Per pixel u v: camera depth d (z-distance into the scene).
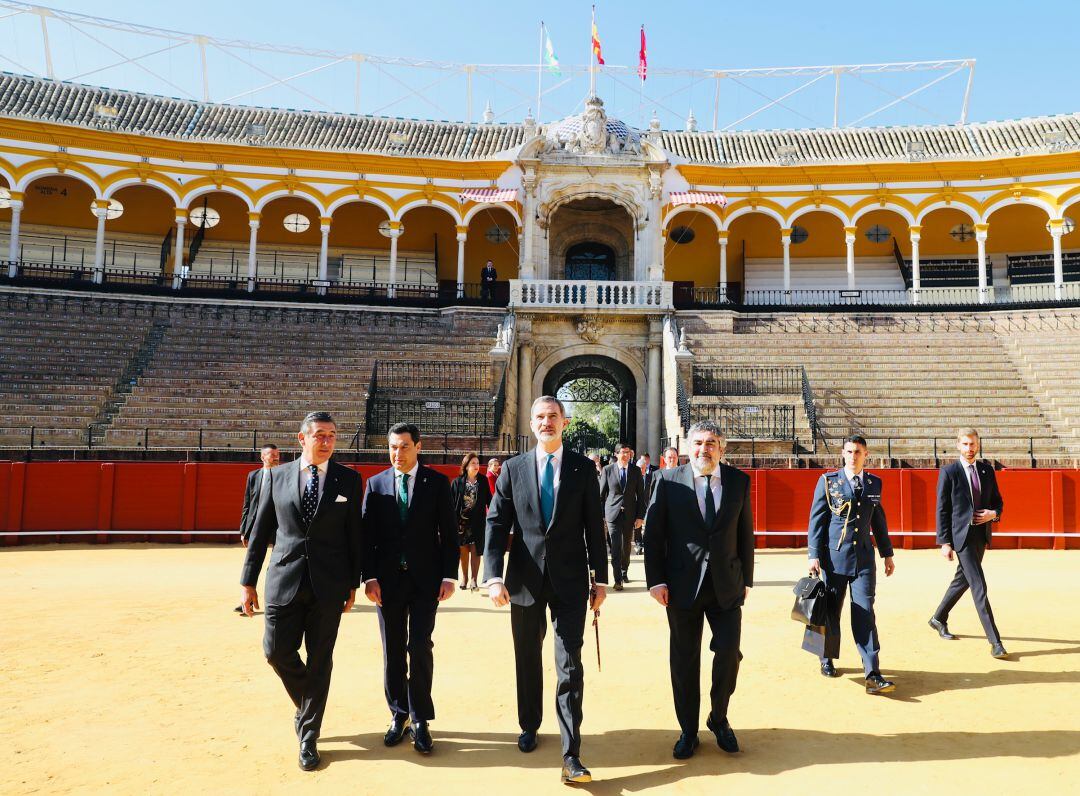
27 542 16.06
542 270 30.72
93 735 5.36
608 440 57.16
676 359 23.72
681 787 4.62
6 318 25.47
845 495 7.06
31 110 31.00
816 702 6.23
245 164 32.47
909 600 10.50
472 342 27.28
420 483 5.63
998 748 5.23
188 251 35.06
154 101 34.56
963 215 35.16
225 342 25.92
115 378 22.80
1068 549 16.33
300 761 4.89
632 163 30.84
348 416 21.66
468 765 4.94
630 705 6.15
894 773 4.82
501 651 7.73
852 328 28.41
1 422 19.98
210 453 17.59
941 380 24.33
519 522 5.36
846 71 39.28
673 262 37.06
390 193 33.09
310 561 5.12
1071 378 23.88
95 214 30.92
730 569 5.32
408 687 5.30
